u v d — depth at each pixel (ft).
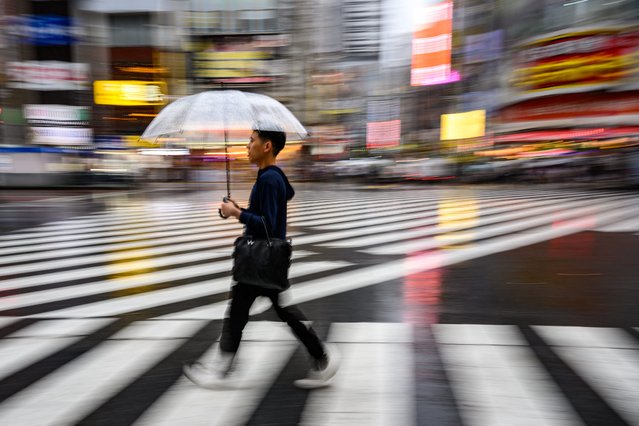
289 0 152.35
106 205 51.03
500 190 65.92
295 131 9.52
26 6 97.60
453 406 8.91
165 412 8.71
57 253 25.12
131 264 22.38
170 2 121.29
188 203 53.06
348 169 92.22
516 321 13.83
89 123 101.14
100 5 106.32
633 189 64.95
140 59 110.63
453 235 29.45
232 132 9.30
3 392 9.55
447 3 165.58
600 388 9.58
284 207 9.16
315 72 183.83
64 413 8.68
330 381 10.00
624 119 78.48
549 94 87.30
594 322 13.67
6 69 93.25
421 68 177.68
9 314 14.93
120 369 10.66
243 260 9.01
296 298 16.49
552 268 20.57
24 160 75.97
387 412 8.70
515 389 9.57
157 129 9.15
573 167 74.79
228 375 10.01
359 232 31.07
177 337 12.78
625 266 20.76
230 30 143.74
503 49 116.47
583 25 82.48
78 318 14.48
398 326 13.48
